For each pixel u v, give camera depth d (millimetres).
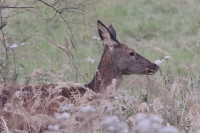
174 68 15688
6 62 12375
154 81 10805
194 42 20359
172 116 10180
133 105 10461
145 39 21406
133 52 11930
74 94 9984
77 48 19609
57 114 8859
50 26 22266
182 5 24969
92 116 8906
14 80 12016
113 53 11781
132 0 25625
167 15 23891
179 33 21812
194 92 10711
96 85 11141
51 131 8633
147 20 23219
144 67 12016
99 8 24484
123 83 11602
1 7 12477
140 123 7855
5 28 20766
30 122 9023
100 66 11695
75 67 11977
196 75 12523
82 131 8945
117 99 10555
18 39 19922
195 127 10008
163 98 10312
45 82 11844
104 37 11781
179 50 19516
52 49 19234
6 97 9805
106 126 8633
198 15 23656
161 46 20094
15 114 9195
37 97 9672
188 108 10703
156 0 25531
